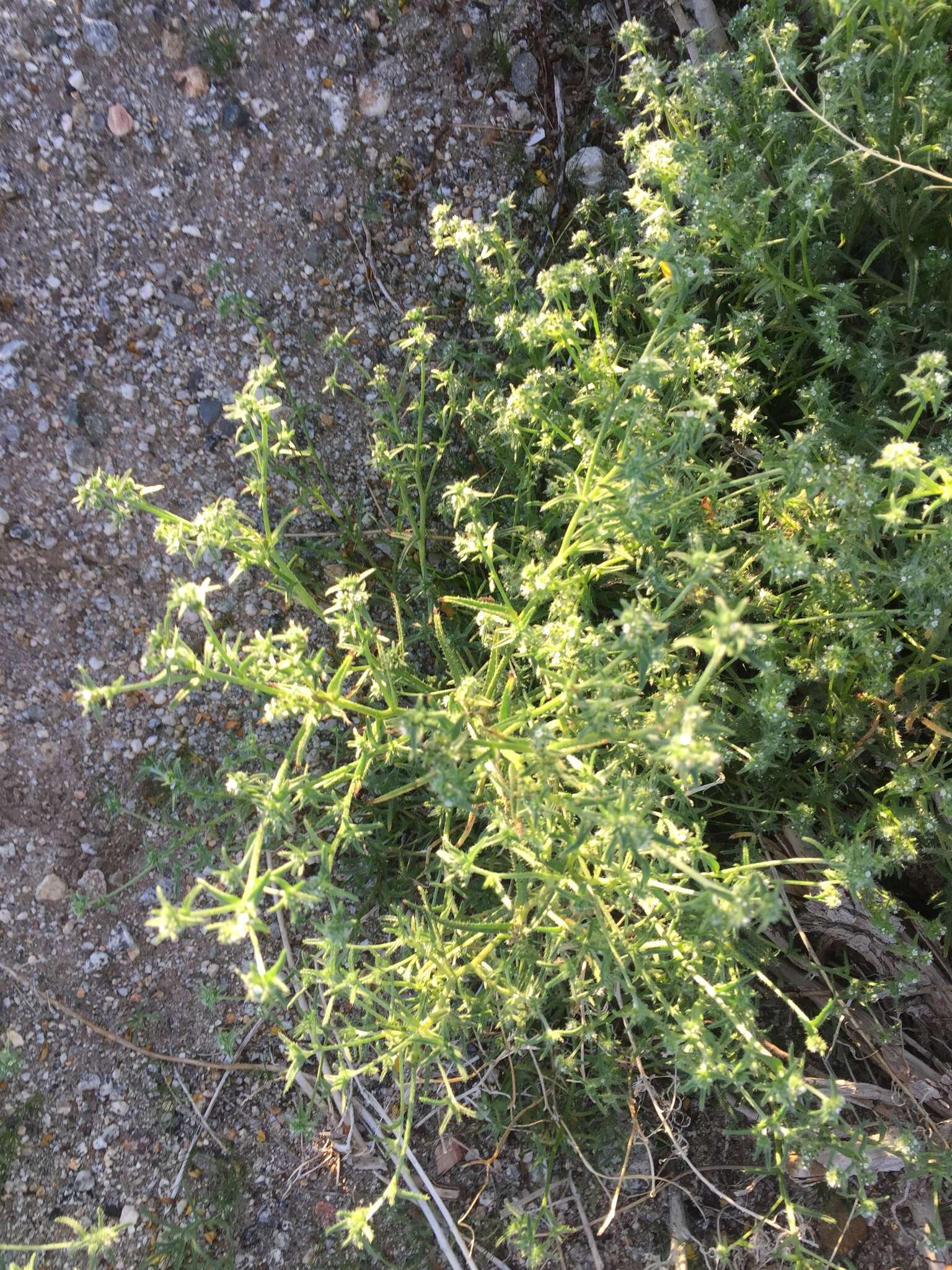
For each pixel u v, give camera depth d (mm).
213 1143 438
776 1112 320
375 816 429
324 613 342
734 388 359
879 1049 404
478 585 447
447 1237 424
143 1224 427
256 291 453
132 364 440
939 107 357
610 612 416
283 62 457
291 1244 431
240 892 318
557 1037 355
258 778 306
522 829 310
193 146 448
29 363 429
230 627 445
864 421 376
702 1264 410
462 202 475
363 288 465
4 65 431
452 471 464
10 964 429
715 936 334
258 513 448
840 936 397
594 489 312
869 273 403
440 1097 433
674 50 482
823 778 377
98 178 439
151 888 440
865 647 334
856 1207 353
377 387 450
